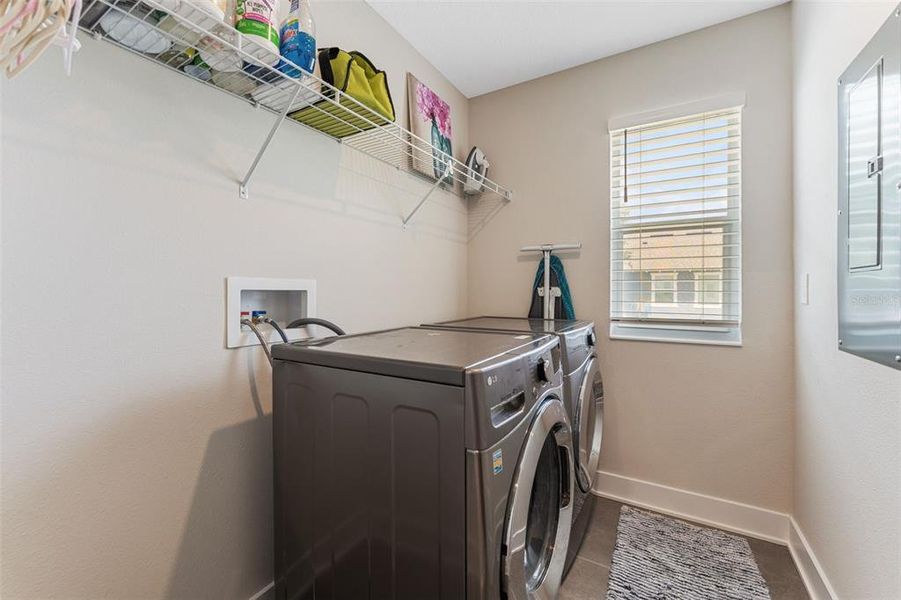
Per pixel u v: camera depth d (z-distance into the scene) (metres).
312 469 1.04
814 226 1.51
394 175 1.92
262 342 1.26
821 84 1.43
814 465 1.52
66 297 0.87
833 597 1.31
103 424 0.93
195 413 1.12
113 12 0.84
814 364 1.52
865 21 1.09
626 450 2.16
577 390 1.67
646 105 2.10
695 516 1.98
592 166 2.25
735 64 1.89
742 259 1.89
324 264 1.53
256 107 1.27
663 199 2.12
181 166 1.08
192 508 1.11
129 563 0.98
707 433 1.97
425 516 0.86
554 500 1.34
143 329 1.00
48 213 0.84
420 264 2.13
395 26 1.90
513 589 0.87
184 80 1.08
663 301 2.12
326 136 1.54
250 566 1.26
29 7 0.46
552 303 2.30
